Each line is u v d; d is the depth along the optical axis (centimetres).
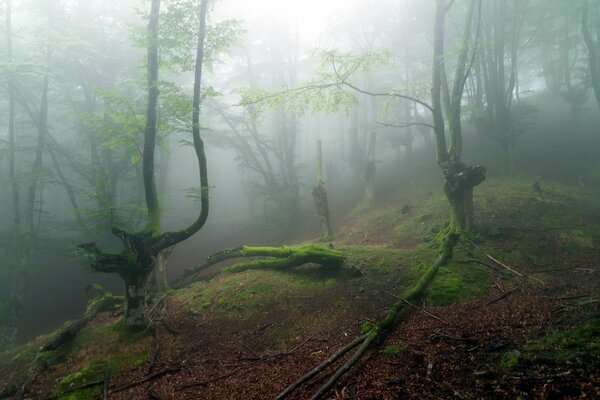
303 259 1134
